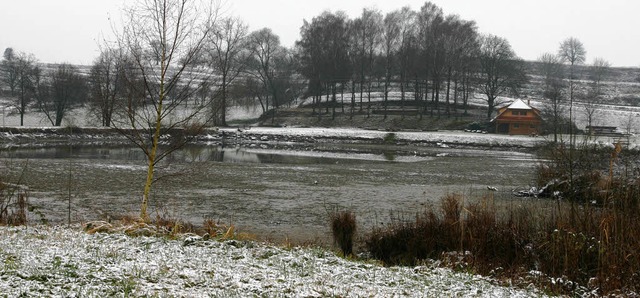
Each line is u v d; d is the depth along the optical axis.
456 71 98.38
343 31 100.81
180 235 12.84
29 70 90.88
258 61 105.00
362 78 98.56
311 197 25.77
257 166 40.44
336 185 30.72
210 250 11.12
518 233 13.23
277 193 26.72
